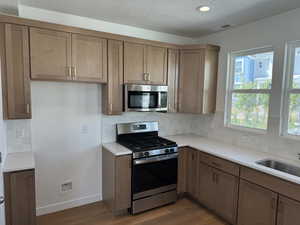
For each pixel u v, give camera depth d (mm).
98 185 3123
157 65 3111
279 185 1971
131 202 2762
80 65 2543
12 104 2207
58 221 2611
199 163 2953
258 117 2885
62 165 2826
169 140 3268
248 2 2236
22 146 2551
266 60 2766
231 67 3223
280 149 2557
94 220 2646
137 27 3180
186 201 3160
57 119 2738
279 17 2543
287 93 2535
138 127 3338
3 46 2133
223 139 3299
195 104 3279
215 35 3391
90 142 3000
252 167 2195
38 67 2303
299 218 1830
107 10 2549
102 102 2980
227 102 3279
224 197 2572
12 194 1969
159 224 2588
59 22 2639
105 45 2693
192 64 3252
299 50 2432
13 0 2125
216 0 2207
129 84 2855
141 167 2760
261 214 2146
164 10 2516
